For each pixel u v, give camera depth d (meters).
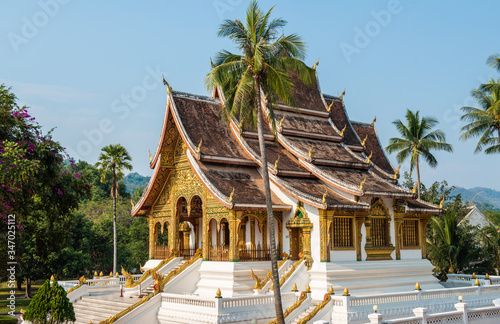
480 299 29.11
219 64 23.09
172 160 32.88
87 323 25.83
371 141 40.31
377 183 31.56
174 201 32.41
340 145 35.59
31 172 23.34
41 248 30.06
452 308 27.27
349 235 29.12
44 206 27.98
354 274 28.22
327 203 26.64
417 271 31.73
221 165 30.73
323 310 23.12
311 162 31.00
